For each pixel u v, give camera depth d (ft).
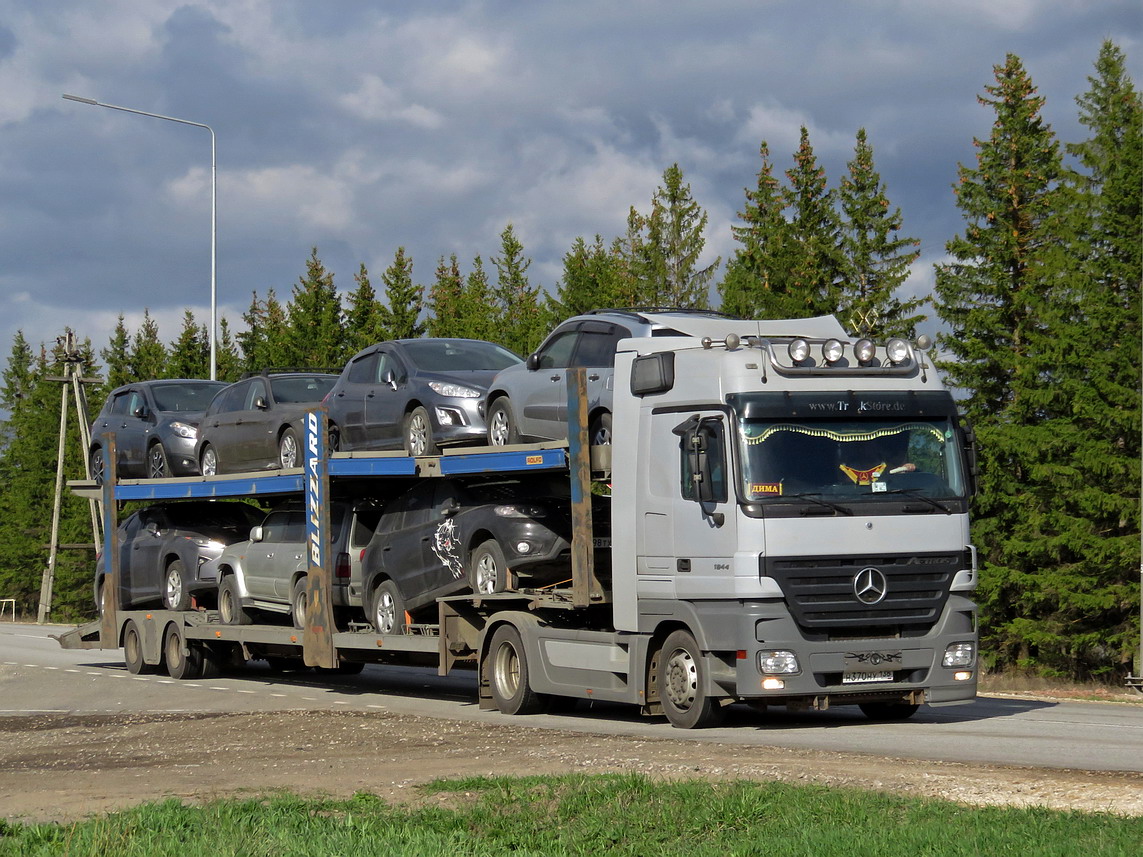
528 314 199.52
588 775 33.55
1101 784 30.76
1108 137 121.60
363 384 63.67
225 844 26.81
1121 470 105.81
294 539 67.82
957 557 44.55
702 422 43.47
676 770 34.55
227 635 71.36
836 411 43.75
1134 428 105.29
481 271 254.68
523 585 52.60
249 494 69.56
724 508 42.88
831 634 43.27
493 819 29.50
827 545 42.88
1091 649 116.47
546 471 51.42
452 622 54.80
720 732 44.09
